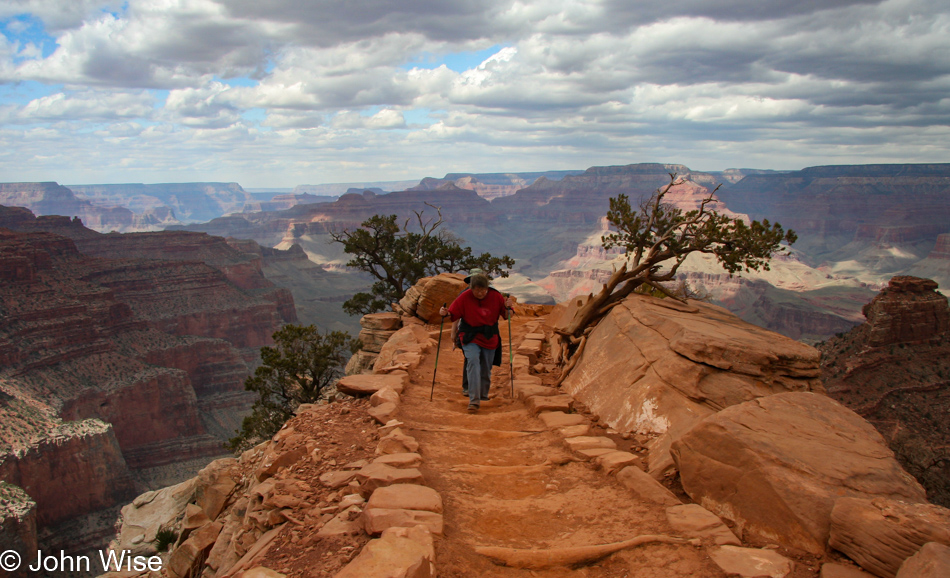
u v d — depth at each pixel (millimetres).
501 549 3926
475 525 4445
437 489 4996
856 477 4246
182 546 7918
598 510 4703
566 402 8047
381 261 35375
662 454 5777
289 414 23484
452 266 37938
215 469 9312
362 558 3361
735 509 4465
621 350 8414
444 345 14016
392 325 19734
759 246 9594
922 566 3078
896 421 45031
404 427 6727
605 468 5523
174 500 15391
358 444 6258
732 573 3588
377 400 7859
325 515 4582
